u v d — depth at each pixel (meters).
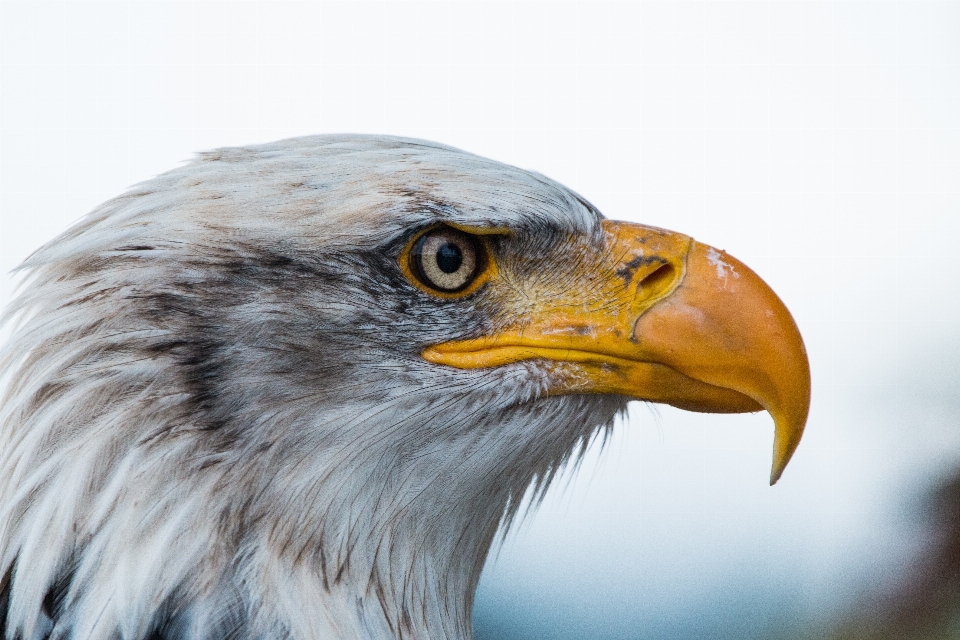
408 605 2.91
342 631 2.89
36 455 2.88
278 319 2.89
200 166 2.90
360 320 2.89
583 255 2.92
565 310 2.91
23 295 2.89
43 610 2.88
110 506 2.88
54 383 2.88
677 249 2.92
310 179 2.89
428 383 2.90
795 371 2.91
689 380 2.91
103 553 2.88
